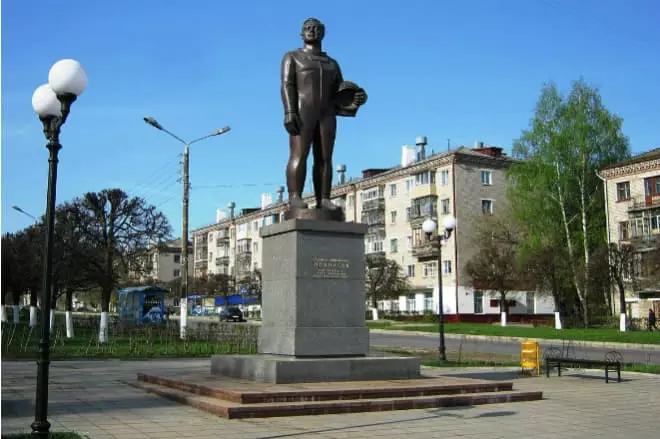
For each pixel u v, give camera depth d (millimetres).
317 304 12312
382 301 64000
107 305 44438
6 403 11602
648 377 17234
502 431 9070
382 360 12188
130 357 22359
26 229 51875
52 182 8156
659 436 8945
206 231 109188
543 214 47125
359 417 9883
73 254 42156
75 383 14594
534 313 58344
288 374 11430
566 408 11398
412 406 10773
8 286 50531
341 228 12672
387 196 66000
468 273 54000
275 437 8320
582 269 43500
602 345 31000
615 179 48750
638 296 47219
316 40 13805
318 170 13695
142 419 9633
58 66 8195
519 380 16344
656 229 46062
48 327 7789
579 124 46438
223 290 87688
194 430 8773
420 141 64625
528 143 47500
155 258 76688
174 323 40906
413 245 61500
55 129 8258
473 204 57781
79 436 7992
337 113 13906
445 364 20391
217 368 13539
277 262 12844
